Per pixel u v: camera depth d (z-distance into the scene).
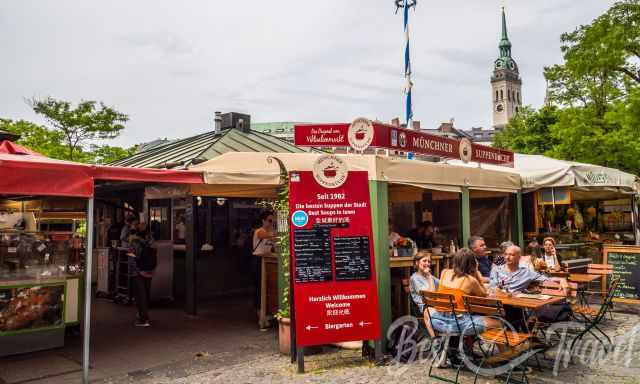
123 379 5.62
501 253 8.15
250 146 12.79
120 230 11.77
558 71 20.66
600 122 18.59
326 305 5.83
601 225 13.27
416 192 9.57
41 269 7.07
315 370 5.79
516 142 30.08
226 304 10.46
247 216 12.36
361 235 6.05
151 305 10.41
